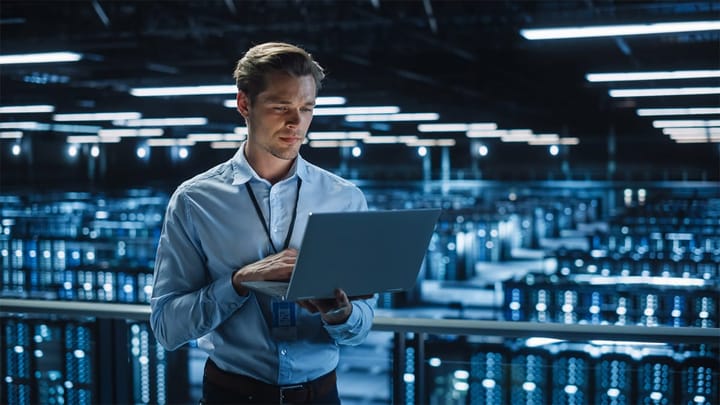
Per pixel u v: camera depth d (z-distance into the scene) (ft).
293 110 4.87
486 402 7.07
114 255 115.03
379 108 84.38
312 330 5.33
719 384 6.65
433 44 56.70
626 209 144.66
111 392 8.04
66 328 8.03
